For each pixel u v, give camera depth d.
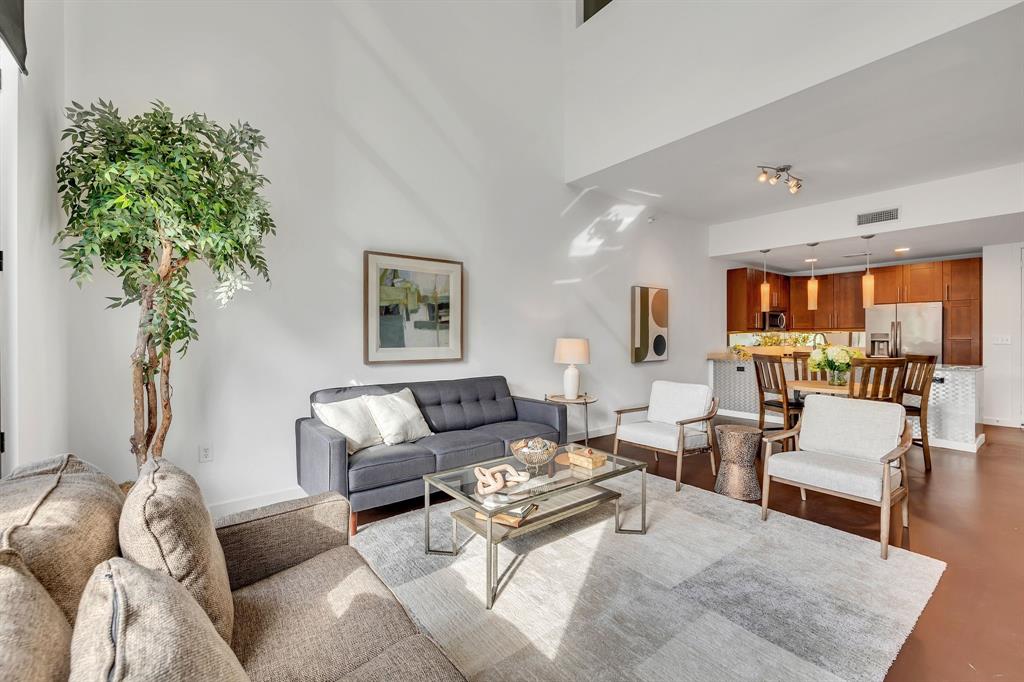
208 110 2.98
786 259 7.01
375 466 2.82
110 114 2.20
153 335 2.35
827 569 2.31
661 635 1.82
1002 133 3.63
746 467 3.30
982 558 2.42
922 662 1.67
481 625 1.88
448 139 4.10
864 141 3.80
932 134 3.67
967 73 2.83
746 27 3.32
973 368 4.67
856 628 1.86
